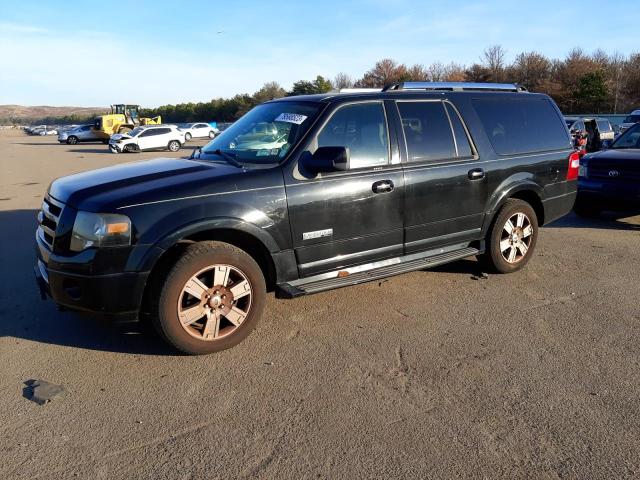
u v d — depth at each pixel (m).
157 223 3.57
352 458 2.75
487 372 3.64
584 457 2.75
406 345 4.06
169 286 3.65
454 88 5.35
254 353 3.94
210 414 3.16
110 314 3.58
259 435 2.95
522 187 5.56
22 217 9.29
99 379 3.56
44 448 2.84
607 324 4.45
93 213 3.51
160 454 2.79
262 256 4.28
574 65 51.91
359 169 4.43
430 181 4.82
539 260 6.38
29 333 4.28
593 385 3.46
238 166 4.08
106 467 2.69
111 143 31.61
